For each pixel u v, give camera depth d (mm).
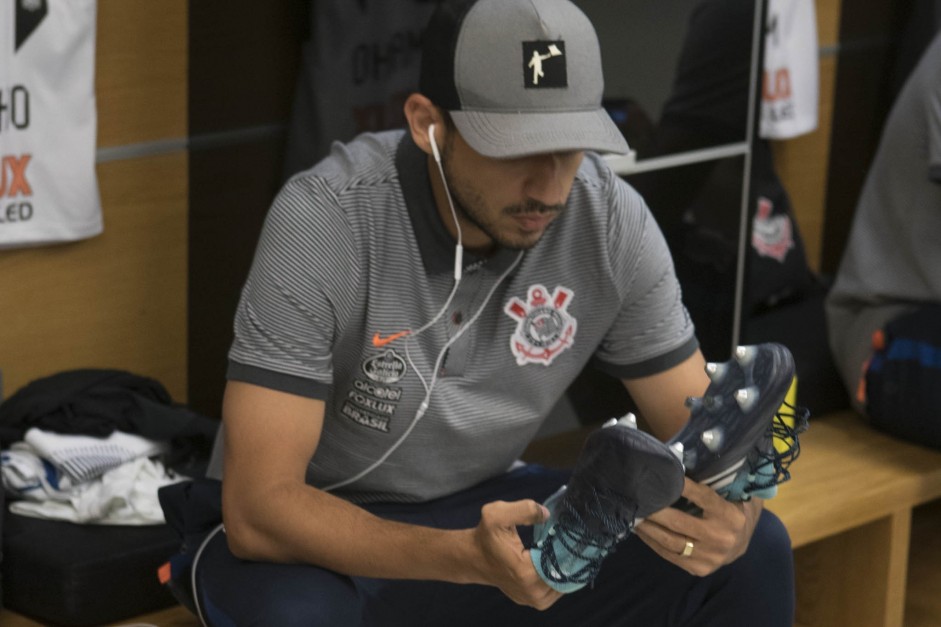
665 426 1947
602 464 1495
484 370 1837
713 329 2771
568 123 1610
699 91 2654
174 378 2912
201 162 2799
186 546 1894
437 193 1745
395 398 1803
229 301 2811
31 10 2496
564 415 2598
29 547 2189
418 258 1768
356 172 1770
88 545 2197
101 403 2383
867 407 2775
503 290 1827
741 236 2773
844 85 3750
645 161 2600
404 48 2654
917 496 2615
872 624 2668
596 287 1859
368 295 1760
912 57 3732
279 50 2689
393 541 1631
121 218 2754
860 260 2838
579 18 1669
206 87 2754
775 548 1849
